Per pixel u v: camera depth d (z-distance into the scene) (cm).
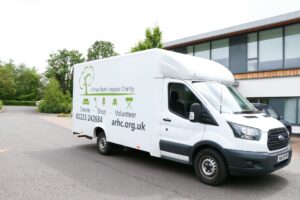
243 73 1709
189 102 623
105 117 852
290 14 1499
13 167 703
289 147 616
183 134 626
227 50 1847
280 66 1595
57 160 792
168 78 668
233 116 576
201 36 1908
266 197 521
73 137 1273
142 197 508
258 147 534
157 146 680
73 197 499
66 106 3469
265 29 1652
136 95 741
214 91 641
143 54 727
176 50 2150
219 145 559
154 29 1952
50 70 5769
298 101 1494
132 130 751
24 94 7038
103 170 689
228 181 613
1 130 1514
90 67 924
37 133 1411
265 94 1611
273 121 614
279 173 691
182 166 739
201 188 564
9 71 5741
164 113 667
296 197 524
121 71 794
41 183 576
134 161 789
